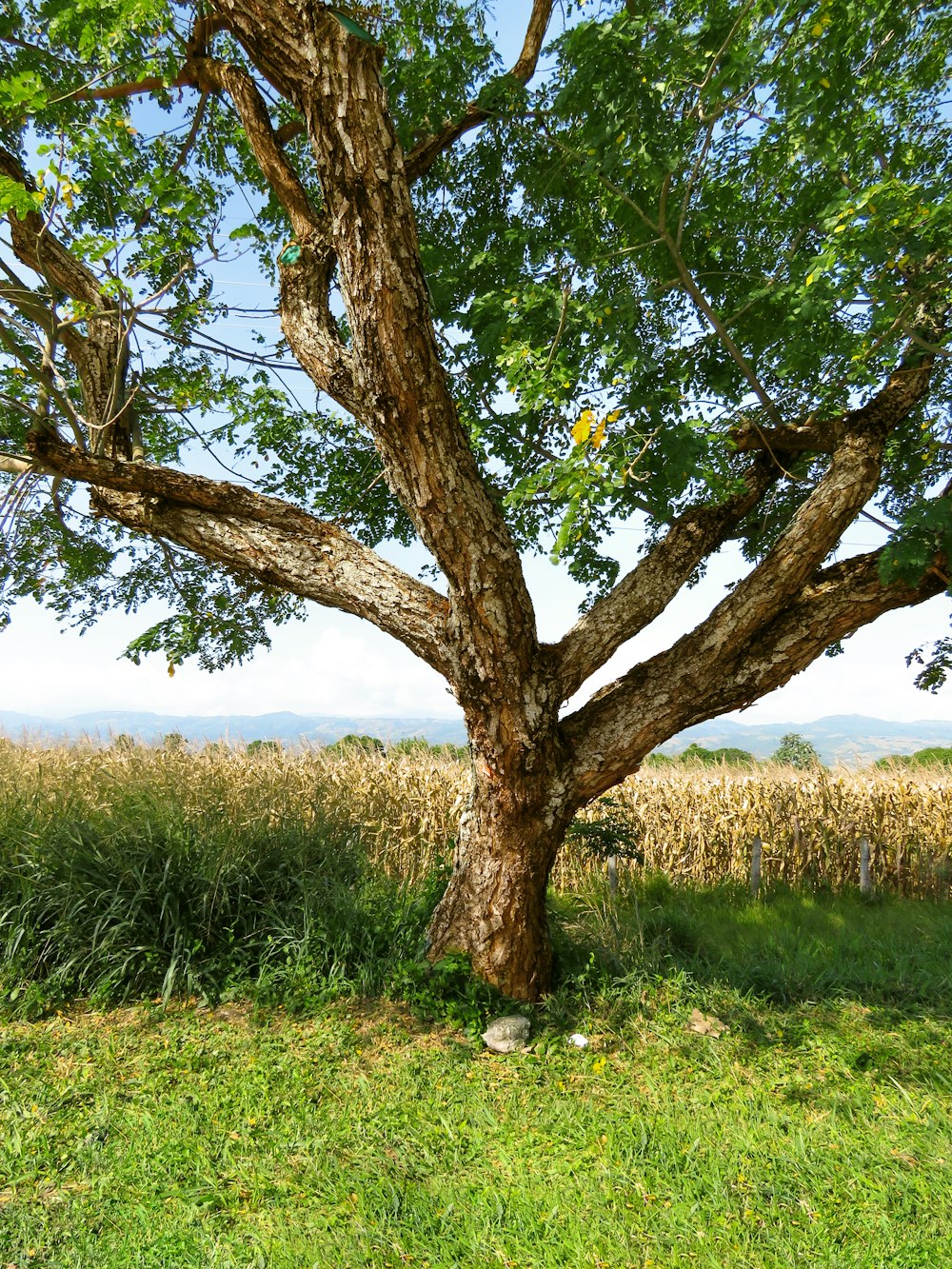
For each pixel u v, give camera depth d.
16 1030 4.71
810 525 4.79
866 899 9.20
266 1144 3.50
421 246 6.21
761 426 5.62
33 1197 3.08
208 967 5.44
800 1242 2.80
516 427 6.57
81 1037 4.64
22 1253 2.74
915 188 3.84
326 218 5.40
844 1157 3.39
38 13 4.70
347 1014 5.00
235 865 6.00
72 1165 3.30
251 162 6.32
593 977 5.43
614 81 4.29
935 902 9.23
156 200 4.29
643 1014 5.01
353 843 7.43
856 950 6.55
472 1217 2.96
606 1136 3.57
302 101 3.42
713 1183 3.16
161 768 8.36
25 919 5.43
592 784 5.11
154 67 4.59
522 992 5.08
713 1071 4.30
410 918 6.01
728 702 5.03
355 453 7.29
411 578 5.16
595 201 5.86
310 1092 4.01
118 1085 4.05
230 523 5.32
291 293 5.43
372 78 3.40
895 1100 3.96
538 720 4.82
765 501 6.74
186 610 7.39
